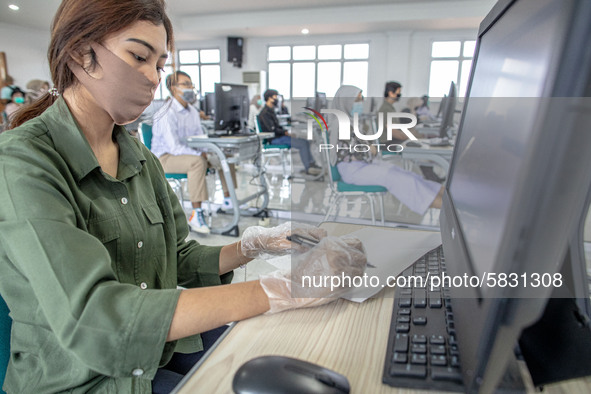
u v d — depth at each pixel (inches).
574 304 15.0
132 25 22.6
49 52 23.9
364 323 20.5
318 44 405.7
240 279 72.3
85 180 24.9
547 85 8.9
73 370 22.4
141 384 23.8
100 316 18.1
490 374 12.2
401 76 386.6
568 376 14.4
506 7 16.1
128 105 24.5
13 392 23.5
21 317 22.3
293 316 21.3
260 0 296.8
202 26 351.3
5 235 19.3
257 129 207.2
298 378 14.9
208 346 31.5
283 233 29.5
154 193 31.0
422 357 16.4
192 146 113.7
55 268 18.5
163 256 29.6
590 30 8.3
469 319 14.0
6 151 20.6
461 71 376.8
